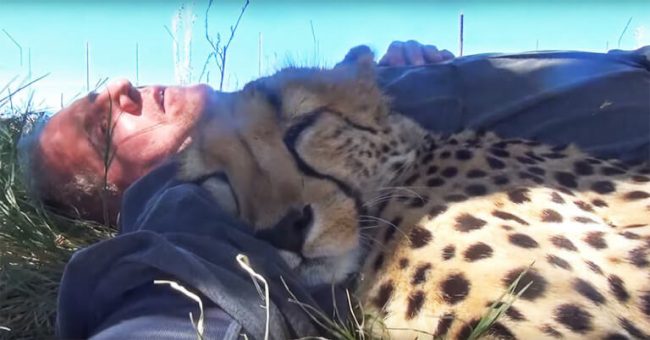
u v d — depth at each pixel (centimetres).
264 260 57
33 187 91
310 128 64
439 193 62
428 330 54
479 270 55
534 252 56
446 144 70
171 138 86
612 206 64
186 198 61
